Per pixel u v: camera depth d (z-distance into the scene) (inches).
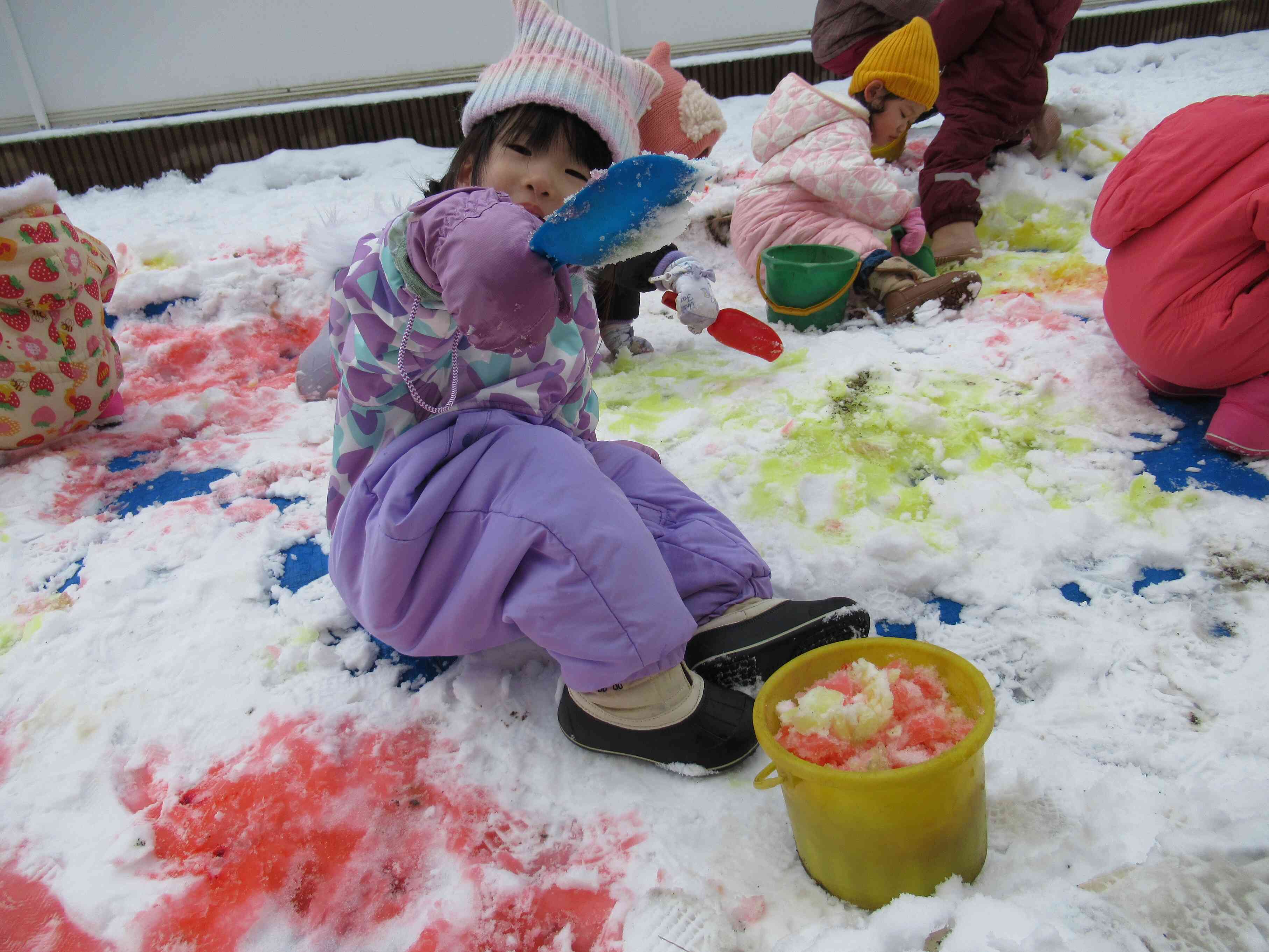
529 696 57.2
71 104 210.7
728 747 49.4
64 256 84.5
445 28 219.5
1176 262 74.2
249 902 45.5
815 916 42.1
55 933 44.2
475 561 48.8
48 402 86.4
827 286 107.2
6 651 62.3
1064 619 60.8
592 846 47.2
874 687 42.3
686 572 56.3
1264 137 71.8
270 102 218.7
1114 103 142.3
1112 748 50.1
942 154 128.7
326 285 52.6
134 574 69.1
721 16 228.2
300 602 65.5
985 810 42.2
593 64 60.3
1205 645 57.2
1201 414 82.7
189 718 55.9
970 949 35.3
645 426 87.3
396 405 54.1
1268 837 39.4
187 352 109.0
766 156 125.2
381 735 54.6
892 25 151.7
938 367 94.9
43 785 51.8
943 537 69.0
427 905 45.0
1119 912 36.6
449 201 44.1
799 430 83.7
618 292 101.3
